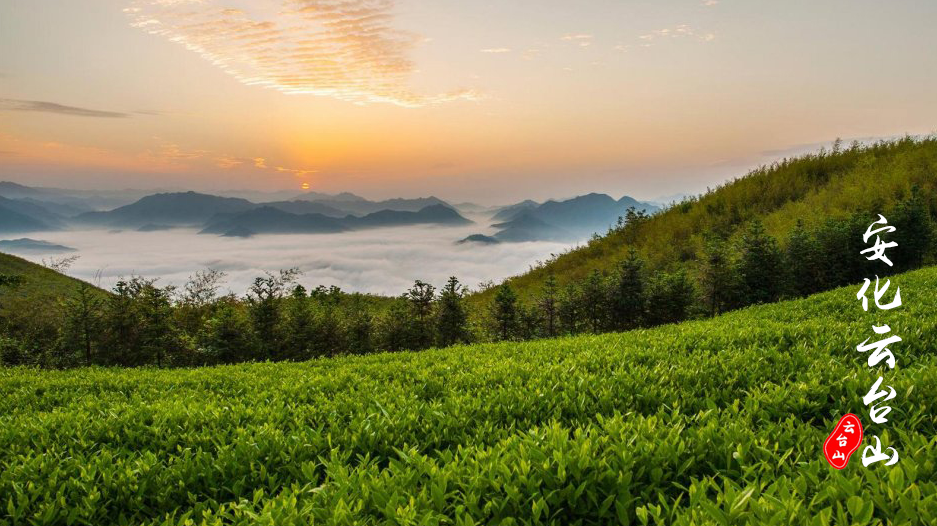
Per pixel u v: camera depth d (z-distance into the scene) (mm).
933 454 2730
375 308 18266
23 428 4828
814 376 4637
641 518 2420
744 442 3244
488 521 2654
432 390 5887
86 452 4285
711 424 3457
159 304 12484
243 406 5199
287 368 8758
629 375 5367
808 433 3348
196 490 3535
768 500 2342
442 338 13586
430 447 4031
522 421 4418
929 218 16938
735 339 7160
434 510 2684
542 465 2932
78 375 8820
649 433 3400
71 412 5375
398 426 4246
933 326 6484
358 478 3043
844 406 4059
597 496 2828
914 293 9969
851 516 2285
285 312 13188
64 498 3260
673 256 21906
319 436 4070
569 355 7066
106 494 3389
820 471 2838
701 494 2531
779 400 4070
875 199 18719
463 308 13867
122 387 7598
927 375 4102
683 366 5672
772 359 5793
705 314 14445
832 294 11500
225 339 12234
